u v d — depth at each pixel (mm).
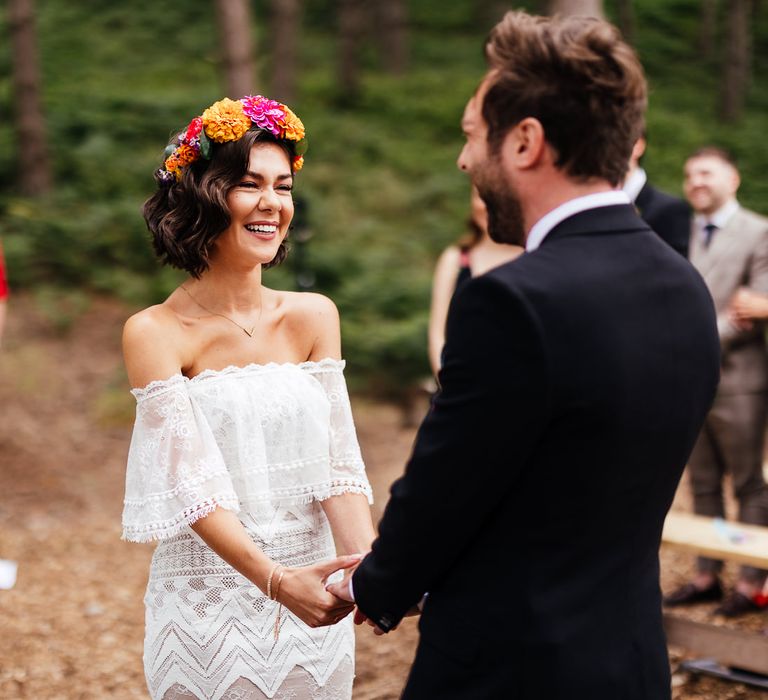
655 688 1744
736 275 4176
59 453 6289
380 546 1690
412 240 10625
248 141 2158
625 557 1709
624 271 1633
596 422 1572
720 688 3576
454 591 1699
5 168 10109
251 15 18922
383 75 17375
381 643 4000
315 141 13164
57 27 16953
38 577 4660
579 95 1582
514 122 1622
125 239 9125
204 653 2221
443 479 1590
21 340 7812
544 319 1543
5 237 8953
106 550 5035
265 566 2090
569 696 1625
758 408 4195
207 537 2133
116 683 3697
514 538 1642
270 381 2262
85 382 7328
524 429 1554
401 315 8656
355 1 15609
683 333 1676
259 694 2238
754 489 4250
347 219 11078
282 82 13789
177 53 16766
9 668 3771
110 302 8586
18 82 9836
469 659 1668
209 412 2209
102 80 14836
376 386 7914
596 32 1593
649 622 1753
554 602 1631
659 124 15047
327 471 2324
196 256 2186
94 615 4266
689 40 19547
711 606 4258
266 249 2225
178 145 2211
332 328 2410
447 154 13383
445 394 1608
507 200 1679
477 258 4039
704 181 4172
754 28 20562
